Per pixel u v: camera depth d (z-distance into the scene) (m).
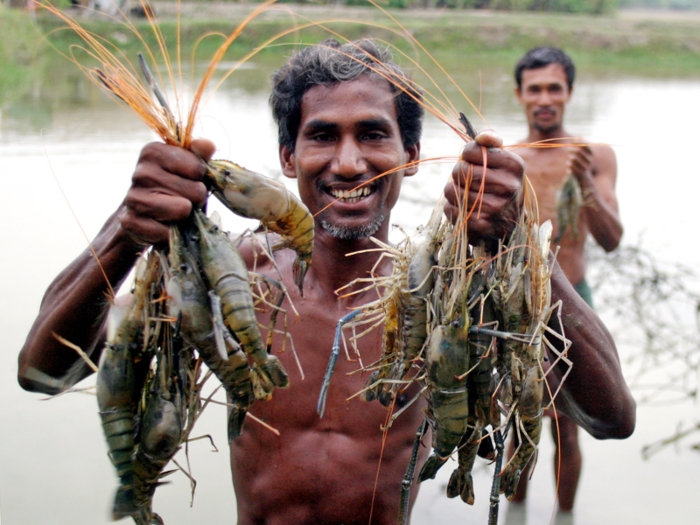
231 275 0.63
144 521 0.68
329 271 0.91
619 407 0.81
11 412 1.52
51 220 2.32
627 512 1.33
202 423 1.55
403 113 0.91
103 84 0.66
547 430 1.66
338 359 0.89
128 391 0.64
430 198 2.37
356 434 0.87
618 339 1.93
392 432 0.88
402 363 0.72
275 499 0.88
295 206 0.67
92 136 3.42
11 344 1.66
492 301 0.71
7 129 3.54
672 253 2.31
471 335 0.70
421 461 0.90
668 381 1.75
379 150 0.86
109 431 0.64
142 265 0.65
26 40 5.21
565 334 0.77
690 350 1.86
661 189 2.99
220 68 6.15
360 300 0.90
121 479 0.65
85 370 0.85
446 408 0.68
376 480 0.87
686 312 2.05
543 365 0.86
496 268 0.70
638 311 2.03
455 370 0.67
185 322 0.62
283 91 0.93
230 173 0.65
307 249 0.71
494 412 0.71
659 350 1.88
